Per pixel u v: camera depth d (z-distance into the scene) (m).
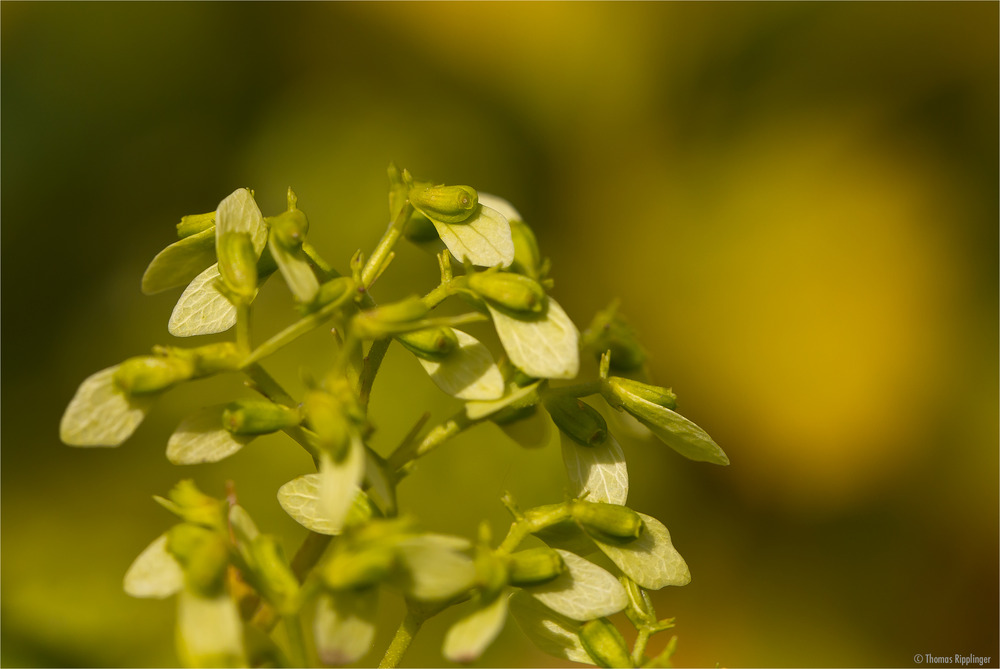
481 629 0.18
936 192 0.44
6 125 0.36
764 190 0.44
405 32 0.41
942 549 0.41
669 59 0.43
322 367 0.32
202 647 0.18
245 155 0.39
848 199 0.44
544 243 0.42
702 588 0.38
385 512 0.18
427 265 0.35
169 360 0.18
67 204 0.36
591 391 0.19
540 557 0.19
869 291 0.43
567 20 0.41
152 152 0.38
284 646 0.24
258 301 0.33
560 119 0.43
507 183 0.41
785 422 0.42
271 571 0.18
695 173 0.44
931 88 0.44
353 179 0.38
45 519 0.31
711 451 0.19
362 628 0.18
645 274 0.43
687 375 0.43
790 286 0.43
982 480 0.42
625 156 0.43
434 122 0.40
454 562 0.18
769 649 0.37
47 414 0.34
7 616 0.28
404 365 0.32
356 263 0.19
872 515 0.41
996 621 0.39
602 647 0.19
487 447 0.31
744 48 0.43
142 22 0.37
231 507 0.18
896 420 0.42
